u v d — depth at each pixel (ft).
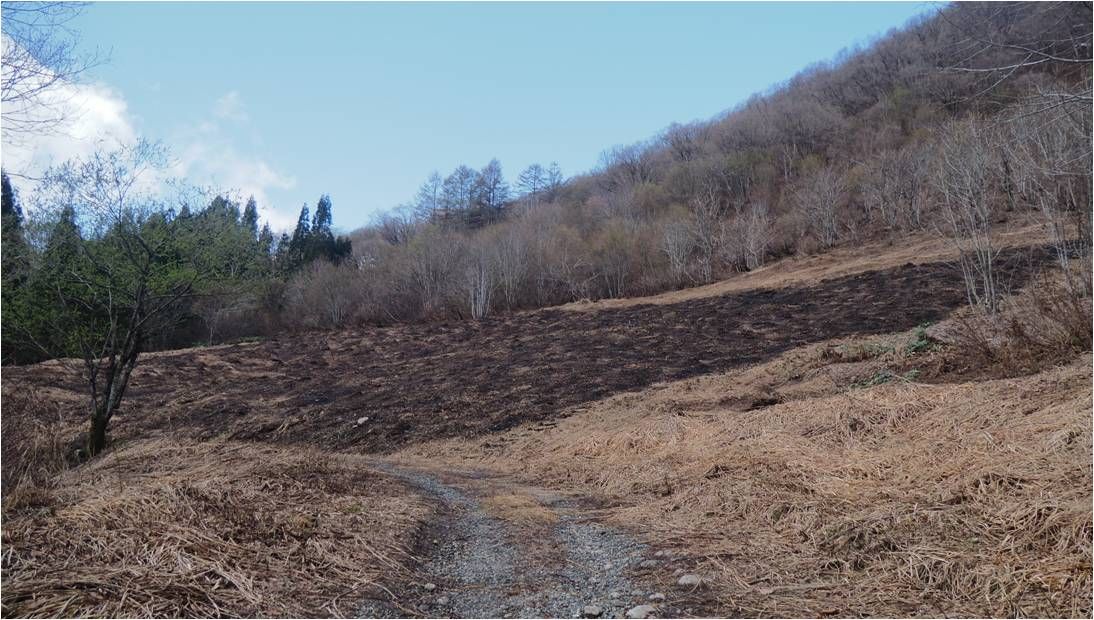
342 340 111.96
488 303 142.20
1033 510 11.95
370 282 166.91
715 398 42.01
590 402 51.65
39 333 39.52
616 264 157.99
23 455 17.26
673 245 155.74
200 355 99.81
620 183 265.75
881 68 153.48
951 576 10.80
